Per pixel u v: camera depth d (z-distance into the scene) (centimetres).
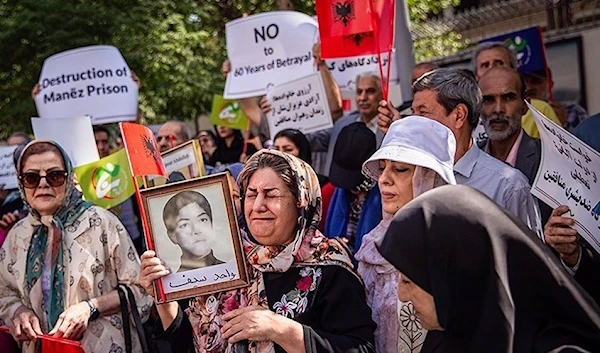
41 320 350
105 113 628
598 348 186
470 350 184
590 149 278
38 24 1214
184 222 280
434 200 192
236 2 1467
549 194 288
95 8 1245
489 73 389
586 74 1068
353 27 468
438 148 272
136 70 1259
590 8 1198
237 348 269
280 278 272
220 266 276
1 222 539
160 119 1405
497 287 183
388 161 279
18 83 1312
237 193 336
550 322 189
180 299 279
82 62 628
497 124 386
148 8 1297
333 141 588
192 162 430
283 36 625
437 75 323
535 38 619
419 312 199
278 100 593
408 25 628
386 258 192
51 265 349
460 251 186
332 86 623
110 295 348
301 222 272
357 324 263
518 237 189
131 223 551
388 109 436
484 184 317
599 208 280
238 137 783
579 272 298
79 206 360
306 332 253
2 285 364
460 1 1809
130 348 345
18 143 668
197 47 1427
